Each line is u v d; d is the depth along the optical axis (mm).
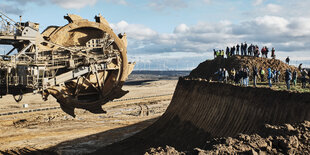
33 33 15844
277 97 11469
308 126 7707
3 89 15875
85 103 19141
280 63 28125
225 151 6496
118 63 20234
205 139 14016
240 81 20422
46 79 15859
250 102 12750
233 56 31875
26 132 23984
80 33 19094
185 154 6656
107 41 19531
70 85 19297
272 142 7000
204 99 16594
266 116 11523
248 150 6473
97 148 19672
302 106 10219
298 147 6766
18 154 18750
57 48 17844
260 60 29000
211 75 29812
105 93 20312
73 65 17375
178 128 16906
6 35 15195
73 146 20188
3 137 22500
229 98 14352
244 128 12180
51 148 19781
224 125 13594
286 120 10562
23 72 15062
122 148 17297
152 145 16516
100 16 19438
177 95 20391
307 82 21234
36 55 15805
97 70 19031
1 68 14812
